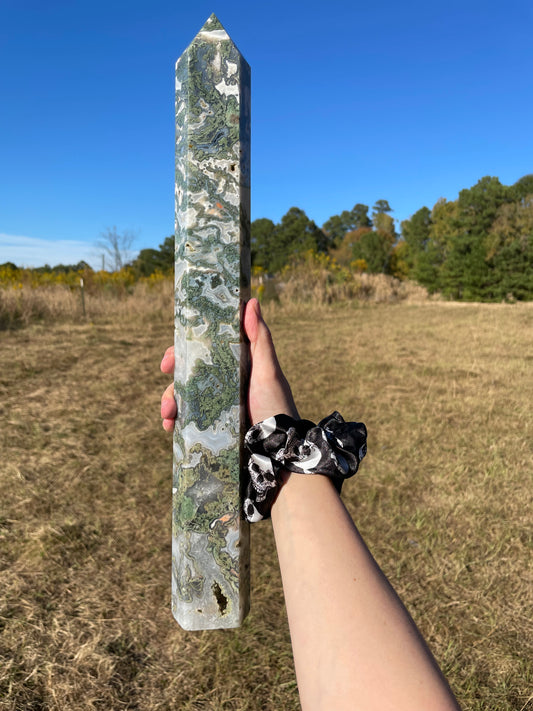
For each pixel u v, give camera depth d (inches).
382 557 94.7
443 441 145.5
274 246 1695.4
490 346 287.4
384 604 15.4
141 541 99.4
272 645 74.6
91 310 433.4
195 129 25.6
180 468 25.7
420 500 114.3
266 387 26.2
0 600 81.6
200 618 25.1
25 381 208.5
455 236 937.5
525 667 70.4
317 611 15.7
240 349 25.9
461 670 70.0
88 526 103.6
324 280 581.9
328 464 20.9
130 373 226.1
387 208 2262.6
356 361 247.4
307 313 475.5
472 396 187.6
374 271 1419.8
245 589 26.0
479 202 1067.9
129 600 83.2
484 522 105.0
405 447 141.2
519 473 125.0
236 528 25.3
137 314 425.7
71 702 64.5
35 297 411.2
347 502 113.7
